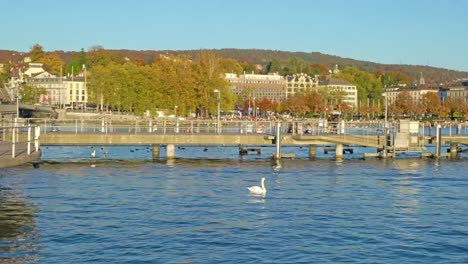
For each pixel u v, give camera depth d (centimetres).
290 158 7481
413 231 3622
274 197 4669
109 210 4062
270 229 3609
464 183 5569
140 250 3117
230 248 3183
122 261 2925
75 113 16762
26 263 2847
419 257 3088
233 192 4872
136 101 14562
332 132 9062
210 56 14788
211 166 6612
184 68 14650
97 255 3012
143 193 4747
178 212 4047
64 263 2864
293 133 7681
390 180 5706
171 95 14238
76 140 6669
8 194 4588
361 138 7544
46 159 7244
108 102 15775
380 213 4122
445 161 7462
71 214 3909
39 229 3491
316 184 5375
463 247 3281
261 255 3064
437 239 3441
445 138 8150
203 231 3538
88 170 6106
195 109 14512
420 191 5072
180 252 3097
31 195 4553
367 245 3291
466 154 8419
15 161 3086
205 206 4266
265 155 8025
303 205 4362
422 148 7731
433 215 4084
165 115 14638
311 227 3678
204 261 2945
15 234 3362
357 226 3722
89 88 16312
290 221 3831
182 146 9500
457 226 3762
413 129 7769
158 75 14475
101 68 16062
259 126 8475
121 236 3384
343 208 4272
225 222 3778
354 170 6425
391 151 7688
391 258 3061
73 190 4816
